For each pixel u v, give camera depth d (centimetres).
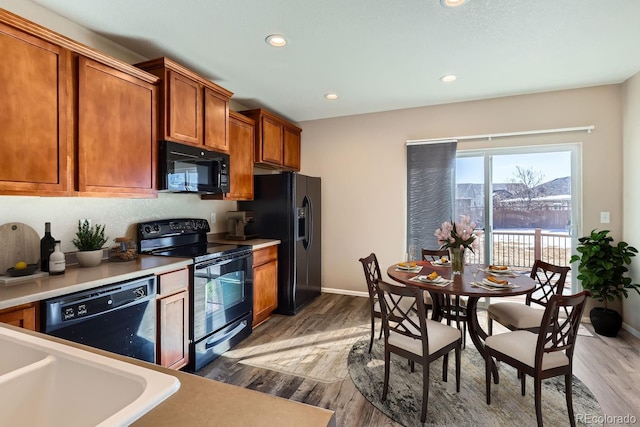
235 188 342
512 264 373
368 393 214
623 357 260
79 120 194
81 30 221
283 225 374
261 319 340
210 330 260
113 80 213
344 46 248
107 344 181
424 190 397
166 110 245
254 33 229
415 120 406
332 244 451
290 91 347
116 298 185
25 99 168
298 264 381
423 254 343
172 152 249
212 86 288
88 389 77
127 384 72
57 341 92
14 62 163
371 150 429
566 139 344
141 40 239
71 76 191
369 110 416
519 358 184
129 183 223
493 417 189
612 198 329
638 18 212
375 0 192
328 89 341
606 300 308
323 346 286
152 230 276
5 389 74
